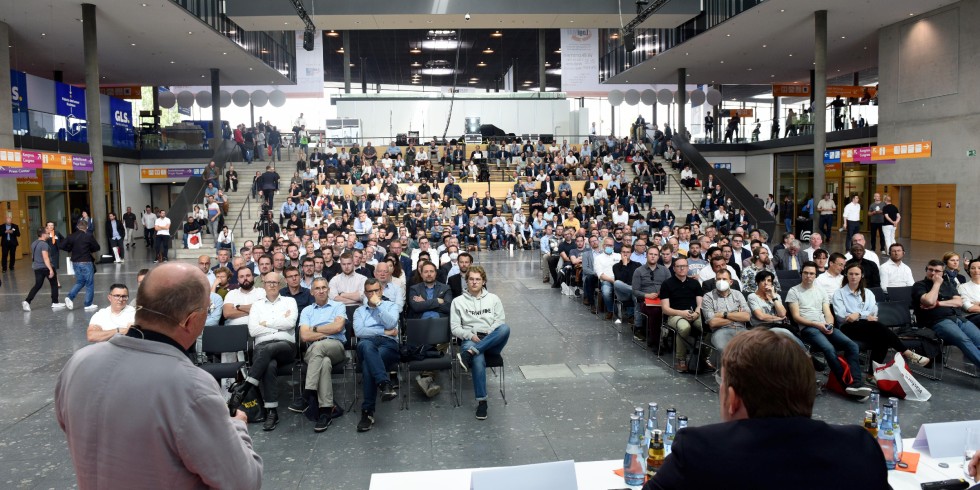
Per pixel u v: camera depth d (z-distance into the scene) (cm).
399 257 1024
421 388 648
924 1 1853
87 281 1155
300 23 2189
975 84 1823
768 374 168
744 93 4878
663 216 2162
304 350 635
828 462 160
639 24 2175
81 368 185
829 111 2502
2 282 1503
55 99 2386
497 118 3272
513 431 543
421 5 2131
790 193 2903
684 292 752
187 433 177
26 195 2081
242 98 3148
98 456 179
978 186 1834
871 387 646
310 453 503
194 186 2216
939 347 686
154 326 187
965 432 326
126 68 2748
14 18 1875
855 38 2308
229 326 619
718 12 2109
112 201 2595
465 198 2480
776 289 786
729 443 164
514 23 2273
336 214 2198
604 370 726
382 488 295
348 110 3200
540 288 1308
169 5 1783
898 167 2125
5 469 478
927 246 1873
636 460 295
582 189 2508
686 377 697
